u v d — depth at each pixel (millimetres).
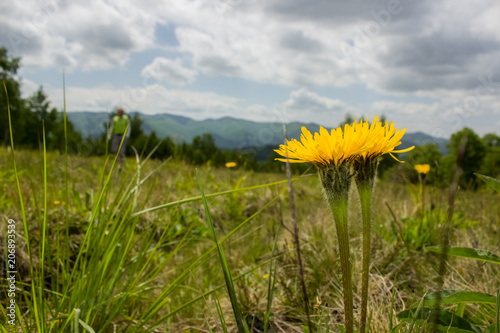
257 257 3027
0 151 6871
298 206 6004
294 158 933
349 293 899
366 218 928
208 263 2893
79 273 1601
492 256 1148
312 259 2391
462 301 1106
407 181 4090
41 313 1337
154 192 4238
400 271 2240
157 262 2842
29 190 3414
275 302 2113
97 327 1619
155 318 2016
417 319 1147
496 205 4562
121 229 1739
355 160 923
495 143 29109
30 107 32312
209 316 2082
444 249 729
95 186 5078
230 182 6125
